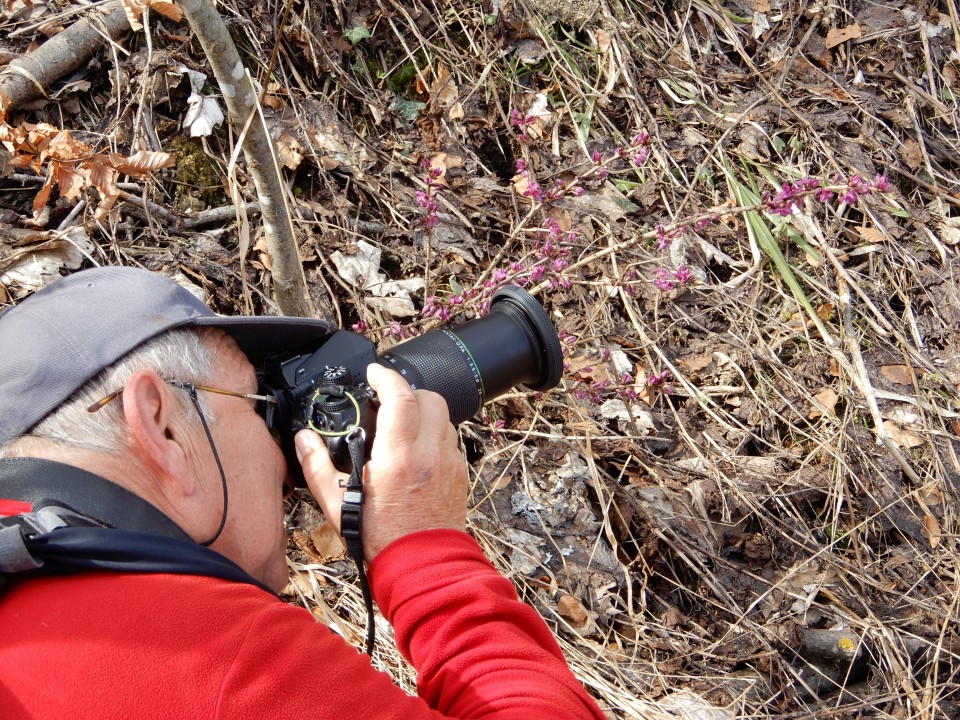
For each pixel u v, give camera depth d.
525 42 3.20
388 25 3.01
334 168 2.72
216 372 1.21
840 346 2.87
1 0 2.53
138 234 2.42
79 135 2.46
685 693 2.07
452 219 2.77
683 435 2.58
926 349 2.99
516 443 2.32
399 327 2.32
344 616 2.06
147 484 1.08
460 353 1.60
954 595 2.38
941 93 3.67
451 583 1.18
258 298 2.41
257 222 2.56
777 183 3.20
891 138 3.46
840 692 2.19
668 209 3.01
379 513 1.24
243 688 0.90
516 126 3.04
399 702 0.99
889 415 2.76
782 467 2.58
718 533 2.40
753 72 3.48
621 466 2.47
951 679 2.20
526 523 2.27
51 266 2.24
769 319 2.93
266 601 1.00
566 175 3.03
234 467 1.19
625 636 2.18
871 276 3.10
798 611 2.30
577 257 2.84
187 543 1.01
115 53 2.48
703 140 3.27
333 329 1.45
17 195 2.32
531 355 1.69
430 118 2.94
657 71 3.37
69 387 1.07
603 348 2.66
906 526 2.52
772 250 3.02
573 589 2.19
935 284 3.12
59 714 0.87
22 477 1.03
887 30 3.67
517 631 1.16
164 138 2.55
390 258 2.68
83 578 0.95
